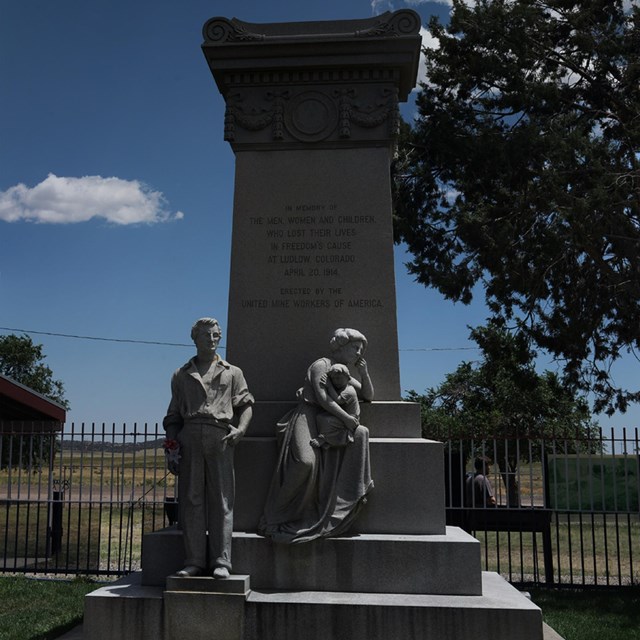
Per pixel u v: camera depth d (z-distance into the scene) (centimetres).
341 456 579
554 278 1470
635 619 844
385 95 673
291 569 557
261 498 592
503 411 1862
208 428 552
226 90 698
